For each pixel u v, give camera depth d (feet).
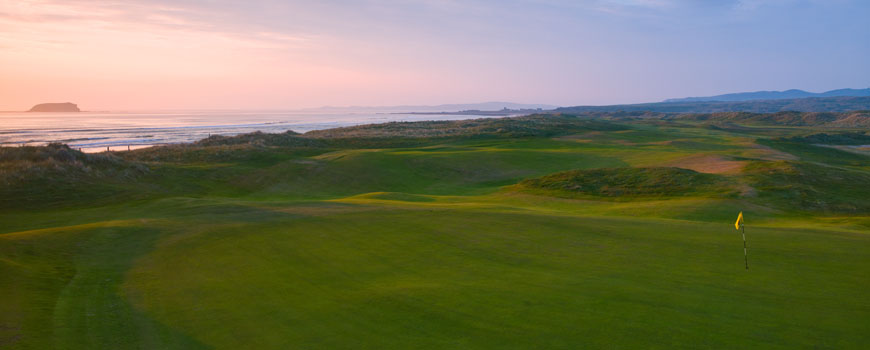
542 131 407.85
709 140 350.64
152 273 51.06
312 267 51.98
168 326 37.27
